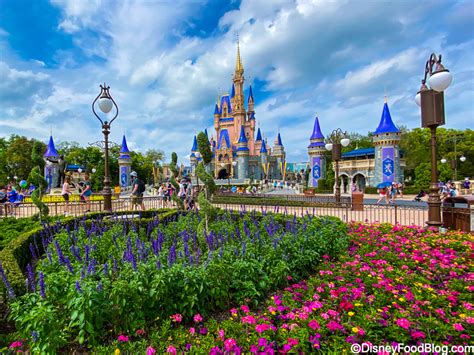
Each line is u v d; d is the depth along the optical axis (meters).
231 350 2.64
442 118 7.50
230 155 74.62
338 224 7.45
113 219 8.79
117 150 64.31
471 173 44.38
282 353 2.69
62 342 2.87
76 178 48.25
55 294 3.24
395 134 34.75
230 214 9.43
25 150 50.62
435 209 7.70
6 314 3.42
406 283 4.18
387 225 8.26
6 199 16.92
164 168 81.38
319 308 3.44
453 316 3.31
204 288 3.67
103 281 3.36
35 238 6.69
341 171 41.38
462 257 5.36
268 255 4.69
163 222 9.57
